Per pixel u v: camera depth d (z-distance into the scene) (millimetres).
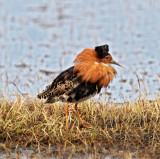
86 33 23922
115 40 22625
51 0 31594
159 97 13578
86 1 31047
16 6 29719
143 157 9914
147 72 18188
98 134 11109
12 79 17234
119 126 11438
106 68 11727
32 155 10195
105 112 12336
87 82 11500
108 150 10352
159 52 20766
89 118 12344
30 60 20109
